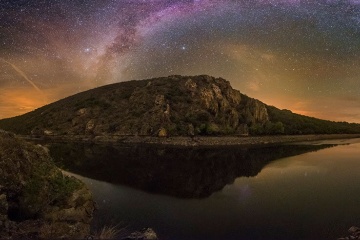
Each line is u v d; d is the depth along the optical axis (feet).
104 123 348.79
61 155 203.82
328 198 97.81
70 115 386.52
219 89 387.55
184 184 121.29
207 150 244.63
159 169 158.20
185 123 329.52
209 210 84.74
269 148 258.37
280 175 140.05
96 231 64.90
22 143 75.87
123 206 86.94
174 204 90.63
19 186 65.51
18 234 54.65
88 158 191.62
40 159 76.79
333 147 264.72
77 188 78.33
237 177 137.28
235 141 293.84
